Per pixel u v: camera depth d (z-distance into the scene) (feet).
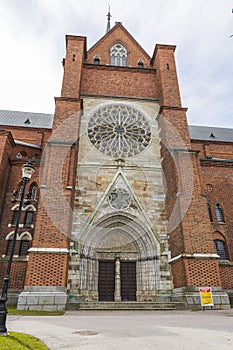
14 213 64.13
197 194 58.54
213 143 105.60
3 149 64.54
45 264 48.62
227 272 63.67
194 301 47.65
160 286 55.88
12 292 53.83
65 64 81.56
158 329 23.45
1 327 20.61
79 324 27.68
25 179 35.29
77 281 53.93
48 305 45.09
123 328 24.31
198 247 52.85
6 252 59.06
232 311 42.80
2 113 116.78
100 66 88.63
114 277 58.80
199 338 18.89
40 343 17.26
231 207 74.02
